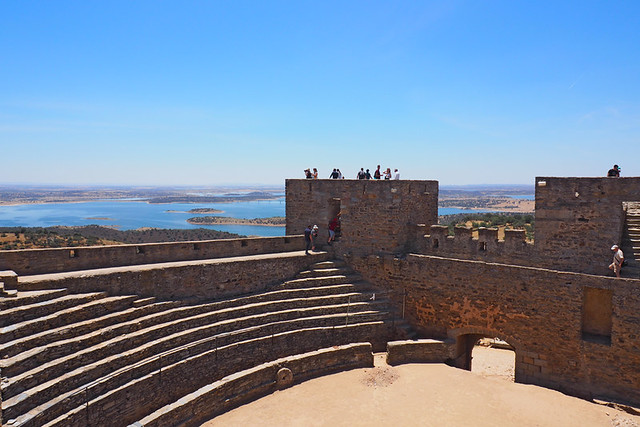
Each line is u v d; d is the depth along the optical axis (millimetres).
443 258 27297
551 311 23609
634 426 19672
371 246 30109
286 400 21531
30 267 21469
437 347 26281
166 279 23938
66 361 17516
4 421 14664
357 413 20438
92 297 20922
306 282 28547
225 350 22953
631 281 21219
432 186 32594
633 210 27547
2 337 16656
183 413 19000
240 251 29062
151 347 20562
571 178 23531
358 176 33594
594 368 22484
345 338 26797
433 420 19969
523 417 20344
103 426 17688
